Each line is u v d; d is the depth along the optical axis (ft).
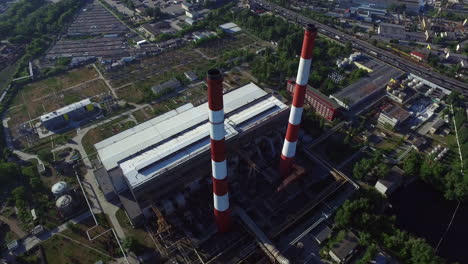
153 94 549.54
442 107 521.65
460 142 445.37
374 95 539.29
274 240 338.95
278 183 385.91
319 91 532.32
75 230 350.43
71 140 471.21
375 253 303.68
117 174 356.59
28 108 537.24
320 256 323.16
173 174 355.15
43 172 416.46
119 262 320.70
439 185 380.37
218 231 344.28
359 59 637.71
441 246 331.36
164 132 396.98
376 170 398.01
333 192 378.32
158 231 320.29
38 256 325.01
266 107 426.10
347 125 478.59
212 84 205.67
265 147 441.27
